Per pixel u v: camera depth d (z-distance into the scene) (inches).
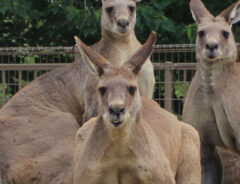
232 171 495.5
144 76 491.8
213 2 736.3
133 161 372.8
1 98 644.1
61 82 514.0
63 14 733.9
